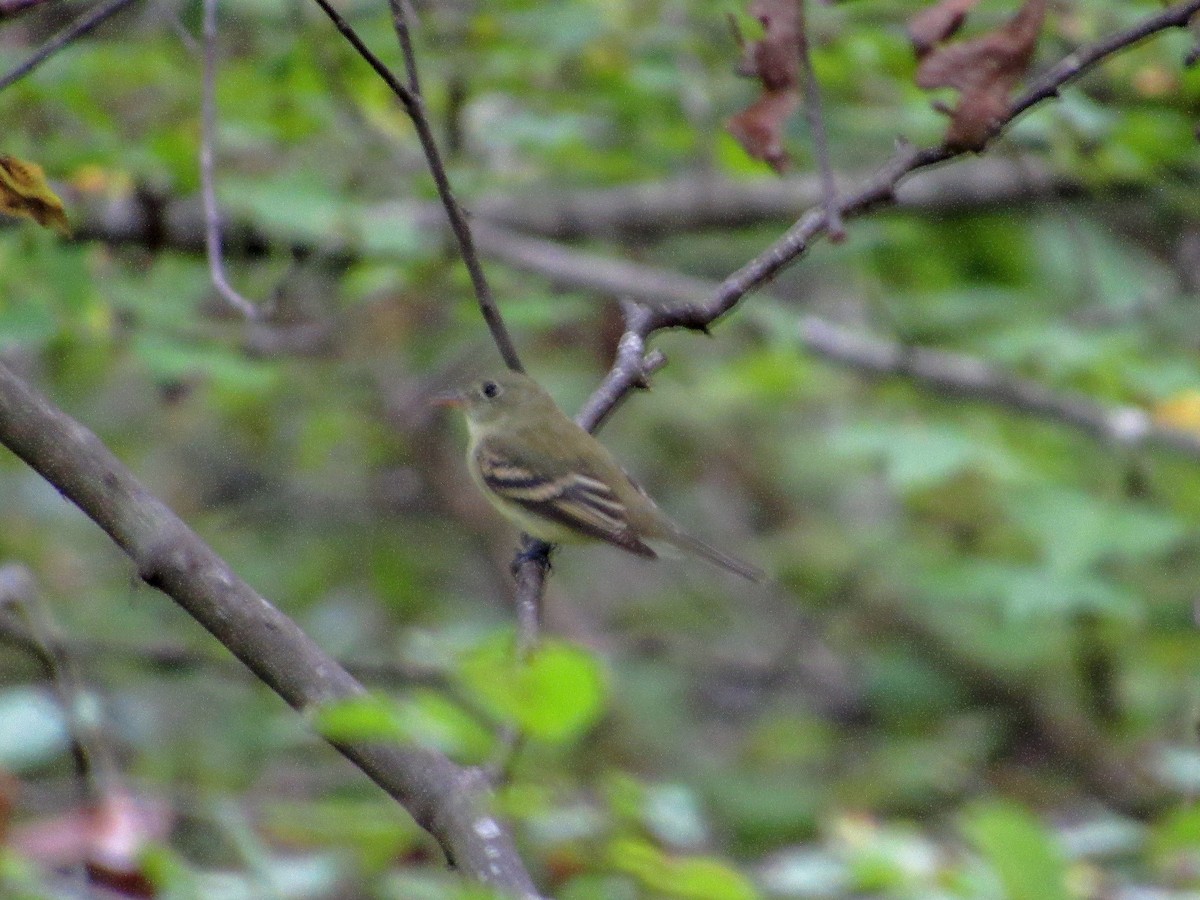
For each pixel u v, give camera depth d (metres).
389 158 13.09
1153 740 14.88
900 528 16.41
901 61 12.19
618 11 13.00
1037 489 12.02
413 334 14.90
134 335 11.59
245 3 12.32
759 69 5.83
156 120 12.96
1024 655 15.67
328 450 16.36
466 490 17.02
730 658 17.12
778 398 14.68
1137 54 11.99
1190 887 6.70
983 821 4.61
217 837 9.27
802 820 14.95
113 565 17.31
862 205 6.46
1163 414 12.52
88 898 5.05
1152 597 14.72
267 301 11.45
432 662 4.44
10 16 6.94
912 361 13.64
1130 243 16.12
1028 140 12.91
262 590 16.53
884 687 16.70
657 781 14.63
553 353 16.67
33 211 6.54
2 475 17.25
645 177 13.84
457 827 4.31
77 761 6.34
